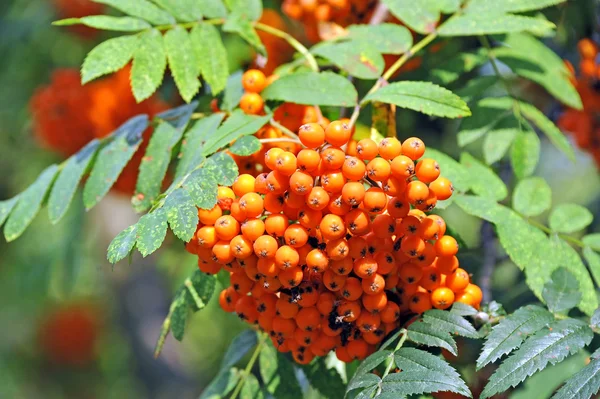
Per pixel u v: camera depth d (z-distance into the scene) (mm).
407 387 663
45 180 768
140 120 765
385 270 675
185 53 744
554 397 662
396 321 701
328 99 726
